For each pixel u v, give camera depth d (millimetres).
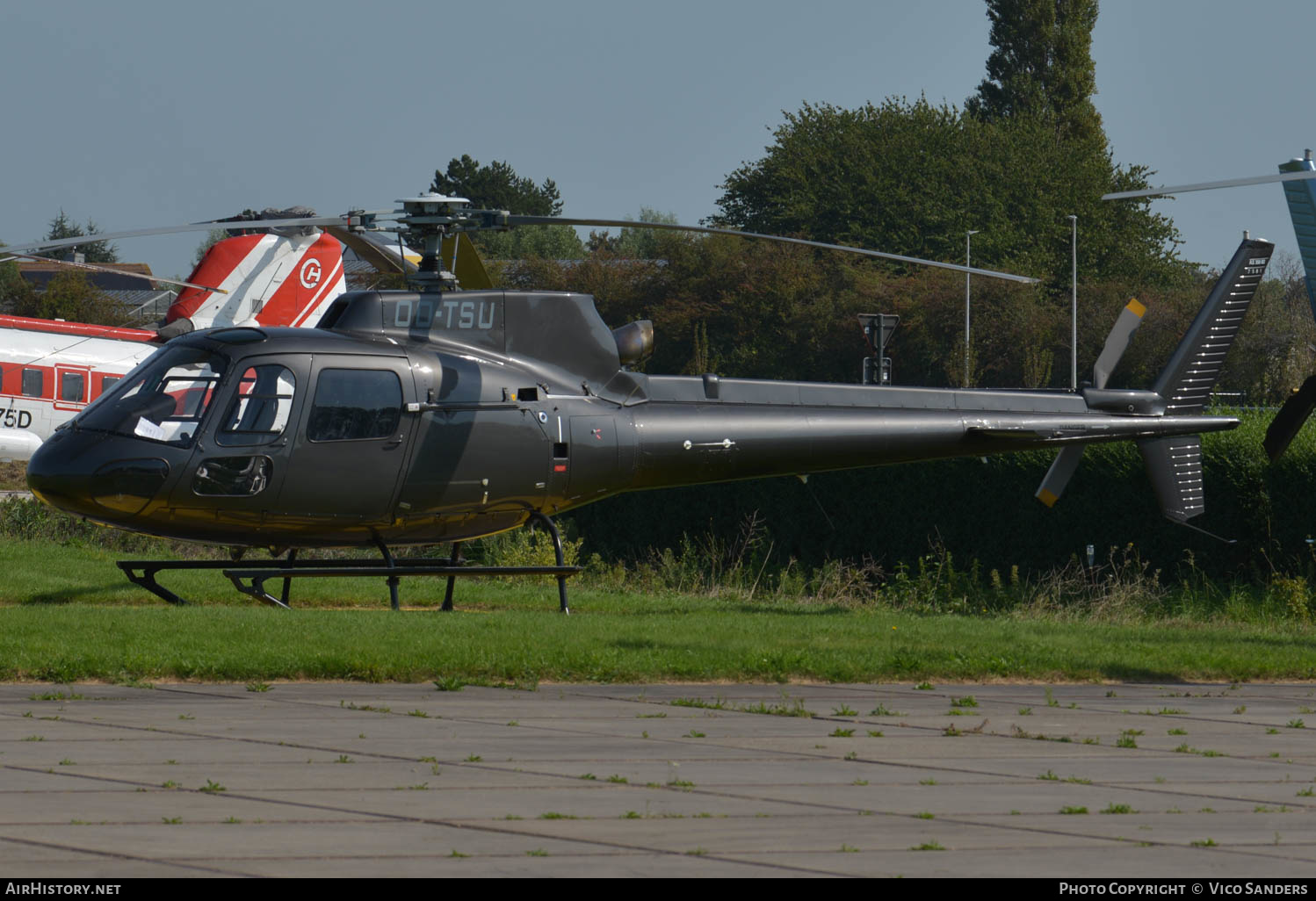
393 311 64750
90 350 139875
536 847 24812
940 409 73500
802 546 111188
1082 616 87188
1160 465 77812
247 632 49719
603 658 47156
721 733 36875
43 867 22734
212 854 23734
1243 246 78312
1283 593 88438
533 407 65750
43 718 36688
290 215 105500
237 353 62062
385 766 31594
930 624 64375
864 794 29766
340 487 62500
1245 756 35281
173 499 60906
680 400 69875
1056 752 35281
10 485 143375
